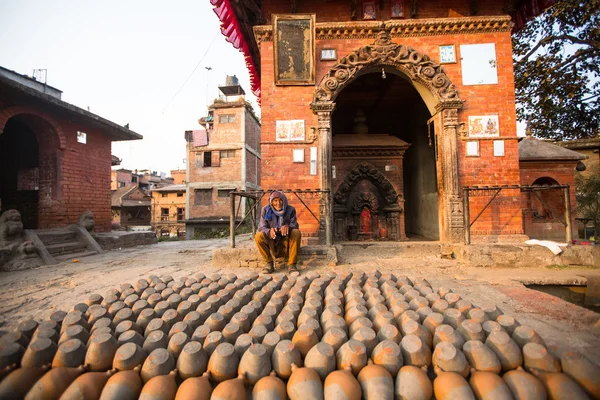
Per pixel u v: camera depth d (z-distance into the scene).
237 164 25.67
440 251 6.47
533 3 7.00
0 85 6.59
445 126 6.58
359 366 2.00
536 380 1.81
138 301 3.09
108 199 10.32
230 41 7.86
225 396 1.75
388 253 6.79
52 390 1.78
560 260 5.46
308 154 6.66
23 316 3.41
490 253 5.57
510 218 6.53
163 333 2.39
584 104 12.41
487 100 6.68
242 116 25.77
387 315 2.59
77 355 2.06
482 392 1.76
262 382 1.86
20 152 10.34
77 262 7.00
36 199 9.52
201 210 25.89
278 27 6.59
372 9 7.11
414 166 10.37
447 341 2.17
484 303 3.42
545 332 2.65
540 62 11.50
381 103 10.58
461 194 6.51
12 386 1.79
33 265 6.38
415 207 10.31
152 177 49.03
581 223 13.47
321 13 7.16
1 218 6.76
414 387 1.81
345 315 2.88
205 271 5.58
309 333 2.28
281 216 5.28
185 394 1.76
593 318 2.96
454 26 6.71
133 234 10.34
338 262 6.05
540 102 12.23
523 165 9.99
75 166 8.95
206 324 2.65
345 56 6.70
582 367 1.83
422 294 3.41
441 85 6.58
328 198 6.33
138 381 1.90
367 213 8.61
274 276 4.47
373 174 8.54
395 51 6.66
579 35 10.89
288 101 6.75
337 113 11.19
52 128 8.30
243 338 2.26
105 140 10.25
